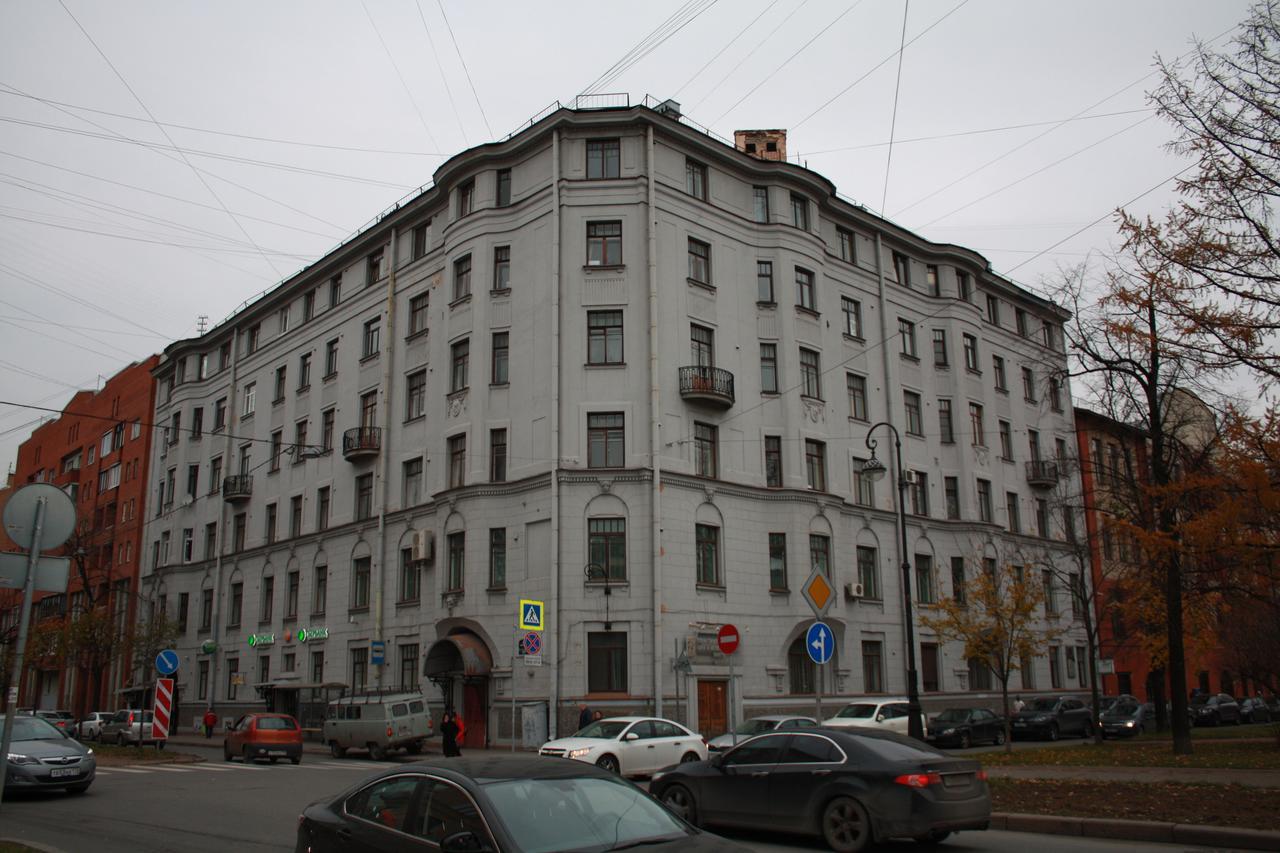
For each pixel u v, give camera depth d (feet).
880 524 122.62
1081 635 150.82
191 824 44.88
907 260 140.05
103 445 206.80
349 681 121.39
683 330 106.73
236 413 159.94
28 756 55.11
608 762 62.23
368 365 130.11
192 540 163.22
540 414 103.45
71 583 200.34
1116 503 90.68
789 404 112.98
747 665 102.99
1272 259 47.80
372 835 21.93
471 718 102.58
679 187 110.52
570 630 96.27
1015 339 154.20
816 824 36.83
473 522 105.29
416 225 127.95
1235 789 46.73
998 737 106.32
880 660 117.80
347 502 128.67
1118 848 36.40
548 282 105.81
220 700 146.10
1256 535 53.06
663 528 99.25
